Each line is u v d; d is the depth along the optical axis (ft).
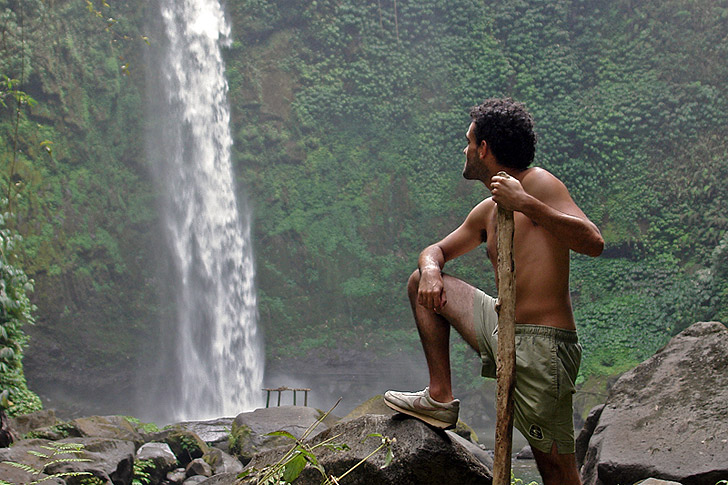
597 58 96.89
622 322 80.69
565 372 9.10
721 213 85.05
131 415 79.30
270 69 98.53
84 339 79.87
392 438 9.68
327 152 98.07
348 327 91.30
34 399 31.65
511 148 9.28
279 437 29.58
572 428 9.34
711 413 13.98
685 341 16.14
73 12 87.10
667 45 94.02
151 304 86.17
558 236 8.29
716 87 90.58
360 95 99.09
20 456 19.58
